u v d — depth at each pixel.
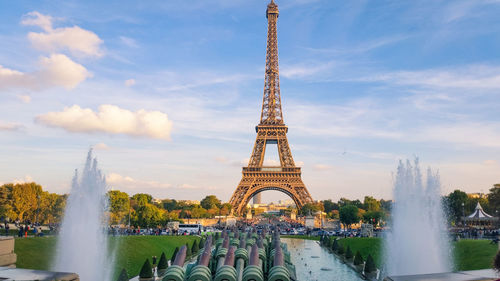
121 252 78.81
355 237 118.94
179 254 36.03
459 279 15.20
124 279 47.91
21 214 157.50
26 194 157.25
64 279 17.44
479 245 72.44
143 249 87.12
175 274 29.58
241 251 42.31
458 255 69.75
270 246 60.88
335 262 84.88
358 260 76.88
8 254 31.56
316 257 93.31
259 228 189.88
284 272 31.23
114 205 162.88
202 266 31.03
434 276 15.78
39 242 65.94
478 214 154.38
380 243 97.19
